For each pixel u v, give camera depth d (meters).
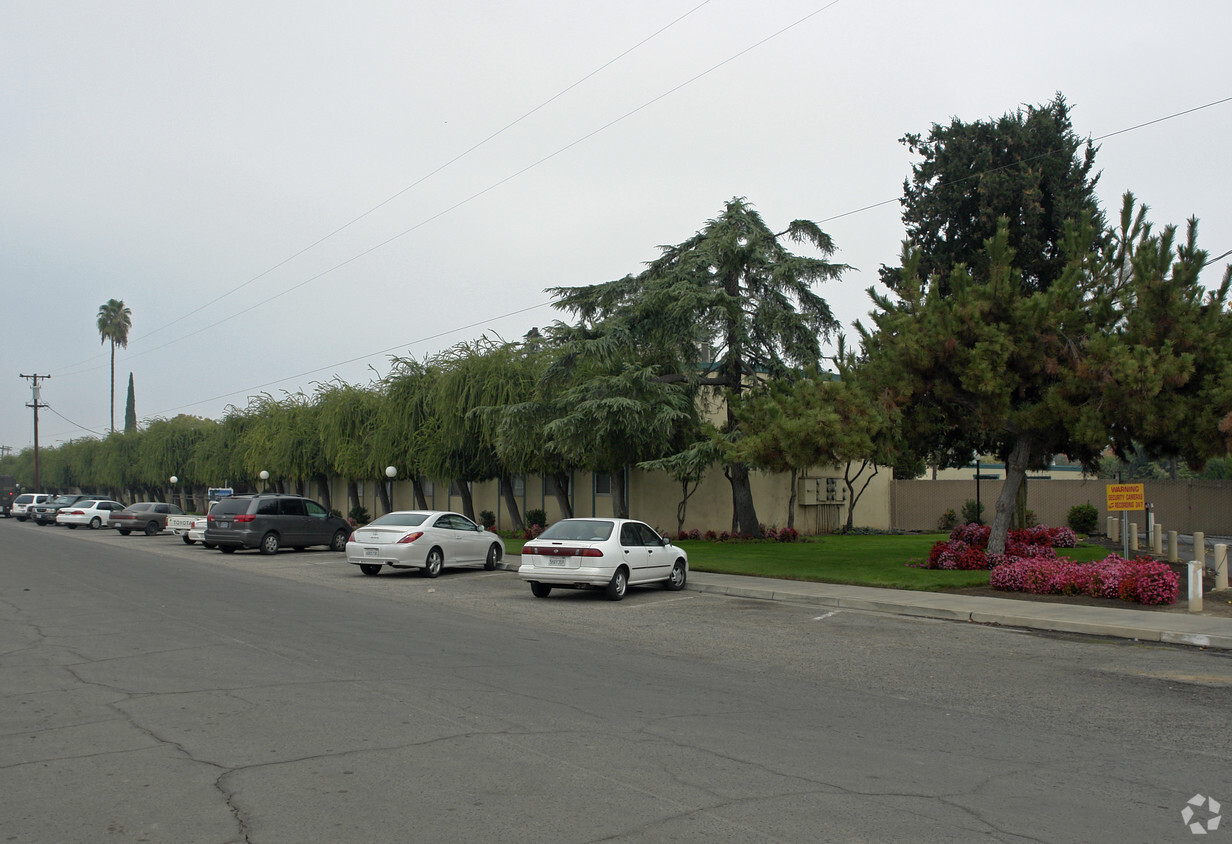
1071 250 18.64
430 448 34.91
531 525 35.47
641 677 9.52
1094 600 15.94
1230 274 17.05
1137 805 5.60
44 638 11.16
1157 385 16.08
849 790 5.78
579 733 7.06
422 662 9.98
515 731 7.07
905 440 20.55
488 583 20.14
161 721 7.21
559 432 26.75
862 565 22.06
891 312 19.45
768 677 9.74
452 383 33.09
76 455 89.88
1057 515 34.78
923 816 5.32
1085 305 18.44
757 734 7.18
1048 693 9.12
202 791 5.57
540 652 10.96
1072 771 6.33
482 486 41.06
